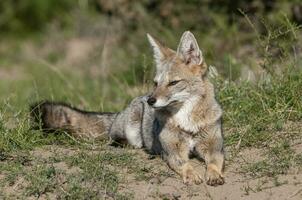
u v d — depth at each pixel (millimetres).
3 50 25844
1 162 10672
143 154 11211
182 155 10430
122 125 12062
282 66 13273
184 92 10352
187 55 10562
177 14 19172
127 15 20391
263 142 11023
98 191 9438
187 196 9359
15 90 16281
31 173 10047
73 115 12539
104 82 18156
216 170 9867
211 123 10359
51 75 19891
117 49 19891
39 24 27328
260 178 9703
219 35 17594
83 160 10469
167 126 10422
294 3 17250
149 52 17656
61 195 9406
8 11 27719
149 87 14391
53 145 11602
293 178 9562
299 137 11023
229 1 18297
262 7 17359
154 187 9641
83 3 24312
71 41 24297
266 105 12078
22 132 11703
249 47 16641
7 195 9594
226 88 12719
